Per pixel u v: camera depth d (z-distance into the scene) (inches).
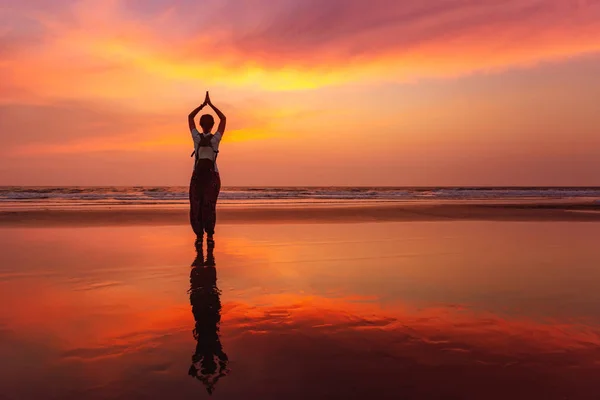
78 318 117.3
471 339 102.7
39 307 128.1
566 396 74.5
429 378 81.3
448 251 246.2
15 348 94.7
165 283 161.9
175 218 467.8
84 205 753.0
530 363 88.3
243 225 404.2
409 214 549.0
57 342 98.7
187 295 143.9
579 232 350.3
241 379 80.4
